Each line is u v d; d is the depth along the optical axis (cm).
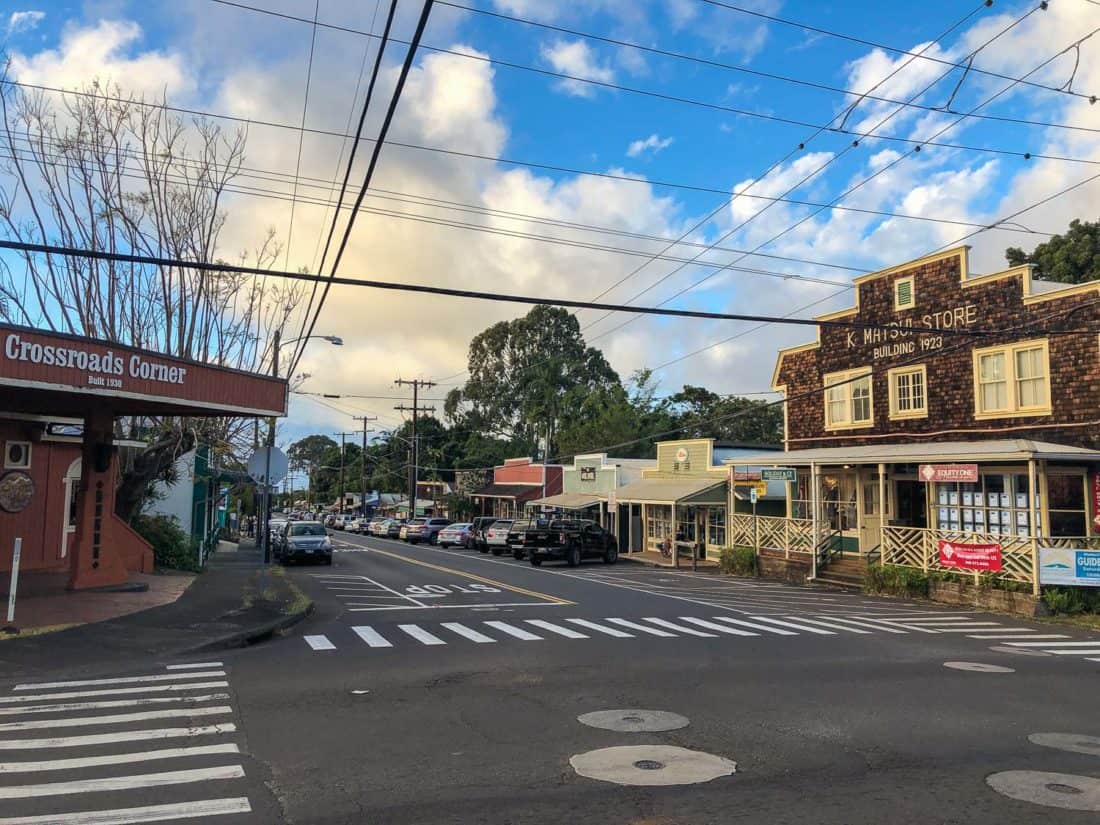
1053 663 1213
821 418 2966
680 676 1041
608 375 7450
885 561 2366
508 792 598
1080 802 588
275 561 3359
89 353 1433
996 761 690
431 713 833
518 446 7431
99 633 1273
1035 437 2198
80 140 2105
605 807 569
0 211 2000
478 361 7856
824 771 656
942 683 1028
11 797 574
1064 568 1864
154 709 844
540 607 1831
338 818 543
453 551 4494
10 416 1983
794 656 1214
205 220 2316
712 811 563
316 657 1167
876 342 2730
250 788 599
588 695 922
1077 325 2112
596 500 4362
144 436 2709
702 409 6988
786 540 2814
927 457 2202
